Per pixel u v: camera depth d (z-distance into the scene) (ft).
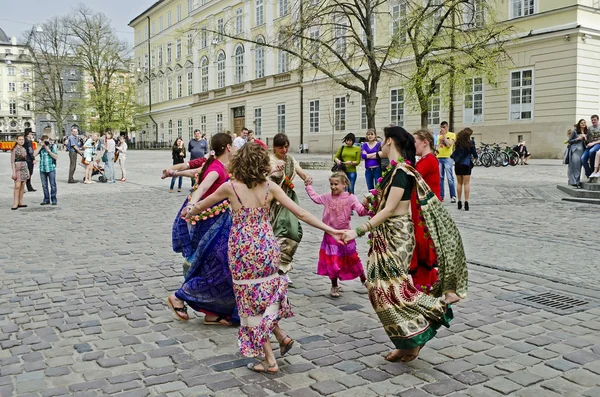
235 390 12.57
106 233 32.68
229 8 170.19
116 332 16.34
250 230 13.50
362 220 37.17
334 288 20.01
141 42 243.60
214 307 16.63
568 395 12.31
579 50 87.10
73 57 208.13
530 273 22.79
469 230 32.86
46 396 12.26
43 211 42.11
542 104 91.81
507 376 13.28
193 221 16.25
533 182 59.82
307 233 32.60
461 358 14.42
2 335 16.08
